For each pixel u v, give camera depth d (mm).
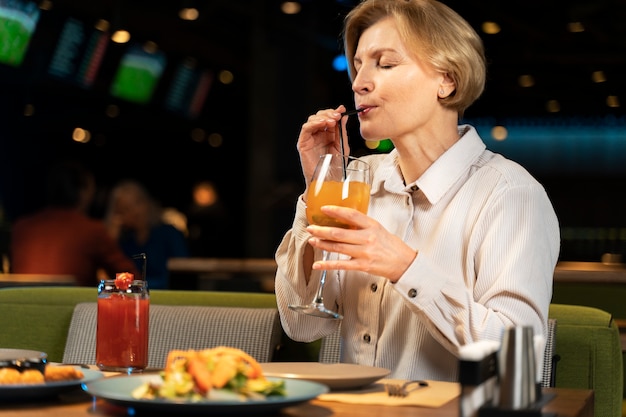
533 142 14805
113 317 1646
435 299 1656
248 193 11359
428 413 1311
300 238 1933
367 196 1641
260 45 11172
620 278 4215
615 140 14477
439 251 1914
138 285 1667
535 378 1251
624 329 2807
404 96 1925
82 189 5449
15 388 1320
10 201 13164
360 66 1997
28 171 13281
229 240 15609
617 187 14523
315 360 2383
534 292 1785
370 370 1560
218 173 15570
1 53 8984
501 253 1836
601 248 14117
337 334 2156
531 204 1885
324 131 1984
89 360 2287
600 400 2234
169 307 2326
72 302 2586
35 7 8961
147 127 12812
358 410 1333
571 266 5969
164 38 10711
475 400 1186
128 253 6453
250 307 2457
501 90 13000
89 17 9539
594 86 12617
